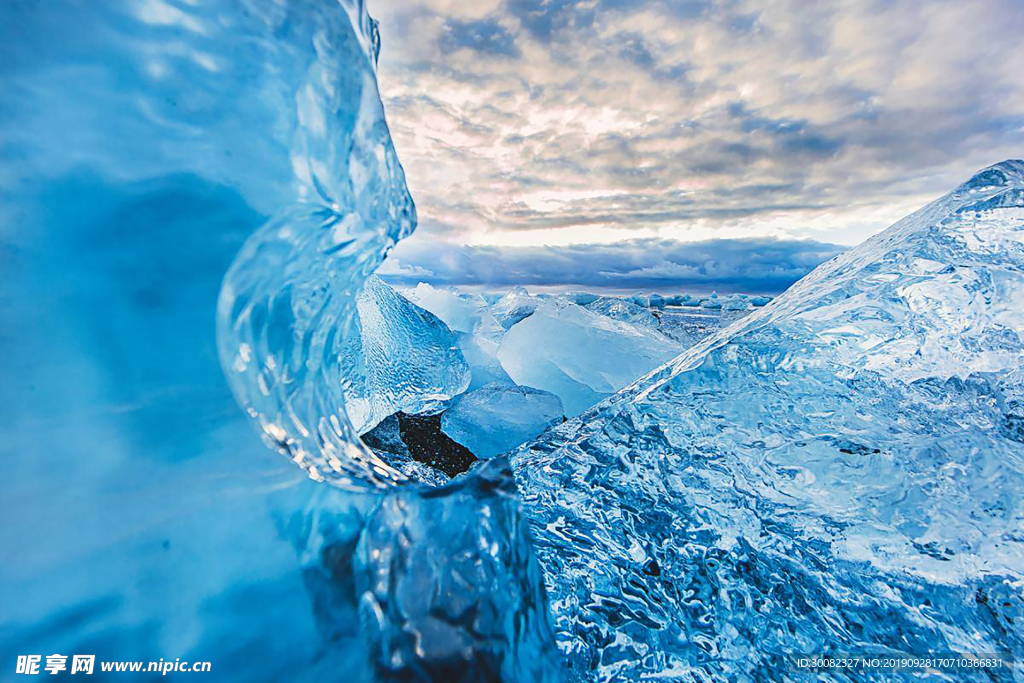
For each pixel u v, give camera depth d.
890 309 1.39
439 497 0.82
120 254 0.72
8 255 0.65
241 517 0.73
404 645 0.67
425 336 3.36
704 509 1.25
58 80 0.69
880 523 1.12
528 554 0.93
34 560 0.61
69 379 0.67
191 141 0.78
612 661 1.10
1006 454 1.20
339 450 1.01
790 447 1.29
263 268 0.84
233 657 0.64
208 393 0.77
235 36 0.81
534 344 3.89
